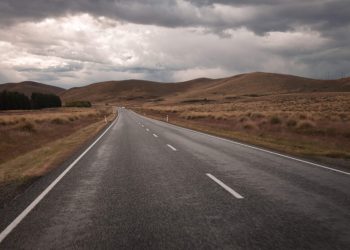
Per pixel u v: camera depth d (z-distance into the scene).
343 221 4.94
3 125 26.36
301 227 4.69
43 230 4.67
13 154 15.04
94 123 37.62
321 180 7.80
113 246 4.11
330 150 13.48
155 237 4.38
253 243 4.16
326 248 4.00
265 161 10.66
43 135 22.06
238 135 20.47
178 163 10.28
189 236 4.40
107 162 10.60
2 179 8.45
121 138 18.66
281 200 6.08
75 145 15.91
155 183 7.54
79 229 4.70
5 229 4.73
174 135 20.44
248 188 7.01
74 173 8.88
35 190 7.06
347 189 6.91
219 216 5.20
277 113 35.53
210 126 29.53
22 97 121.75
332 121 23.81
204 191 6.78
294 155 11.99
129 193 6.68
